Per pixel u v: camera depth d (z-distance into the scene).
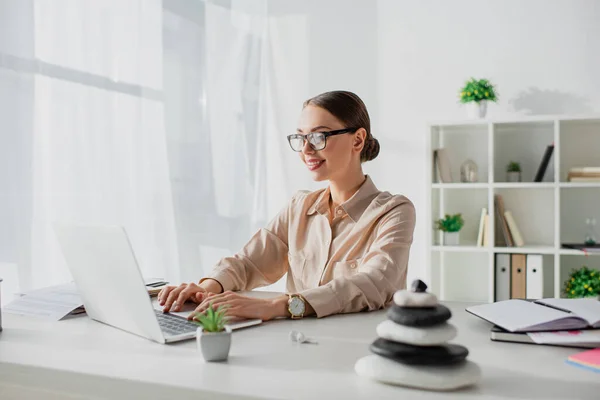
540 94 3.29
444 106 3.49
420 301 0.85
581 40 3.22
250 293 1.65
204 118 3.62
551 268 3.25
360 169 1.75
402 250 1.54
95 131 2.98
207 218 3.63
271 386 0.82
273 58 3.85
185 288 1.42
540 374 0.88
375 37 3.63
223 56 3.72
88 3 2.97
